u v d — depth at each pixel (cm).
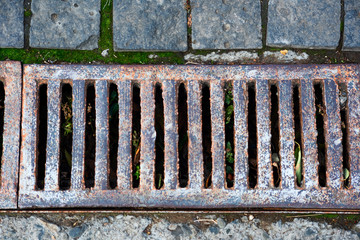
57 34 111
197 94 110
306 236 111
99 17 112
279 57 112
